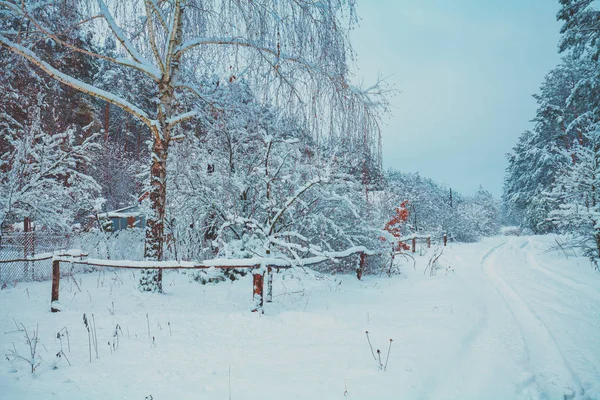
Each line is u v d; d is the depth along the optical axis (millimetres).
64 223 10883
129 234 12000
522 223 39156
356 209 8203
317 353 3986
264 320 5266
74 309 5828
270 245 7711
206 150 9969
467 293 7445
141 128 25828
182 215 10156
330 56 6578
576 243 12570
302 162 9469
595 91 18750
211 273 8750
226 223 7129
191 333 4707
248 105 7469
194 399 2938
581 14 17828
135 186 24906
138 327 4914
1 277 8594
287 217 8953
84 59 11758
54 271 5793
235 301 6660
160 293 7137
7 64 7699
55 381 3264
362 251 9164
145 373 3465
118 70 8188
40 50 7859
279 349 4141
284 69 6777
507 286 8547
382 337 4539
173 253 10758
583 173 12570
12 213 10031
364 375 3352
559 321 5531
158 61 6949
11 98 12156
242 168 9727
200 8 6809
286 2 6434
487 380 3438
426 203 39875
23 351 3986
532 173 32906
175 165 9844
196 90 7758
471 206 48562
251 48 6707
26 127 11023
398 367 3516
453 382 3402
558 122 29453
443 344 4211
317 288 8008
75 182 12141
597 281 8875
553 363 3998
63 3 6215
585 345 4508
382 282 9352
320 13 6602
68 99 18344
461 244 26078
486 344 4488
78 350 4047
